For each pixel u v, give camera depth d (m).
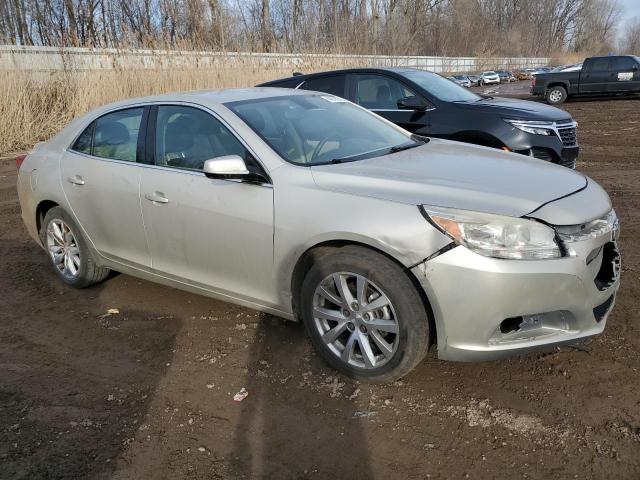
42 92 13.80
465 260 2.67
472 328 2.74
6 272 5.17
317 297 3.20
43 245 4.85
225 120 3.59
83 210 4.31
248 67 16.25
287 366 3.37
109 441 2.80
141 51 14.37
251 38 18.45
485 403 2.93
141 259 4.05
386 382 3.08
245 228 3.34
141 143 3.97
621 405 2.84
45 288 4.77
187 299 4.37
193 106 3.79
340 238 2.97
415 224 2.78
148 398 3.14
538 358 3.29
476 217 2.72
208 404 3.06
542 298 2.71
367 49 23.95
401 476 2.49
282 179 3.24
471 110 6.52
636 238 5.27
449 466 2.53
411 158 3.54
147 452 2.71
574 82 20.22
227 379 3.28
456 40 52.38
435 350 3.42
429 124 6.73
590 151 10.20
